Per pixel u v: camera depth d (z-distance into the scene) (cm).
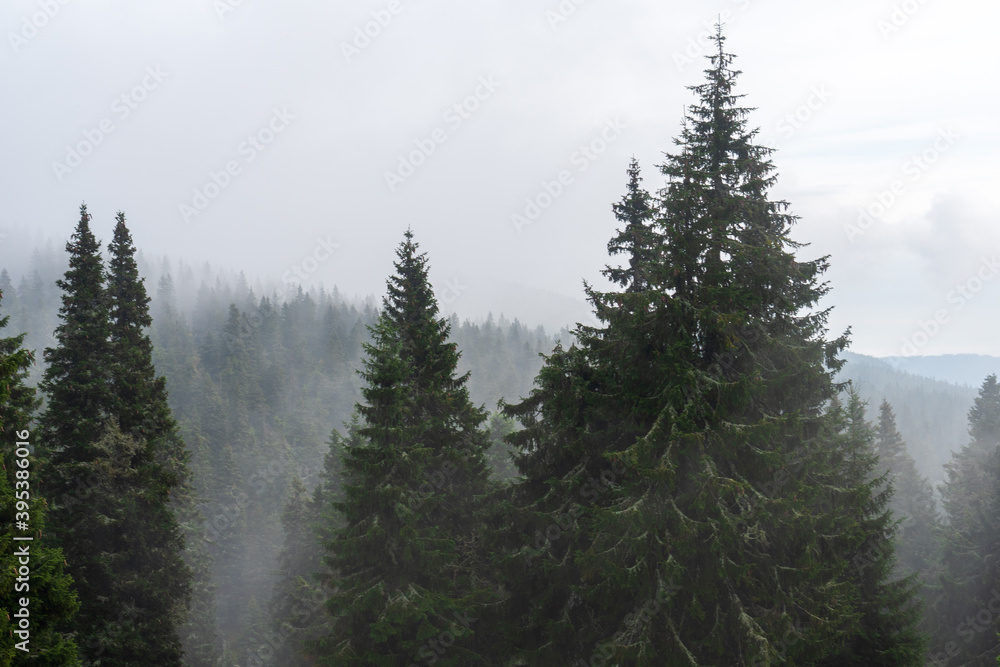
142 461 2270
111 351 2334
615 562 1487
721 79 1855
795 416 1485
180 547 2400
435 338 2262
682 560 1433
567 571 1725
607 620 1652
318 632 2733
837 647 1557
